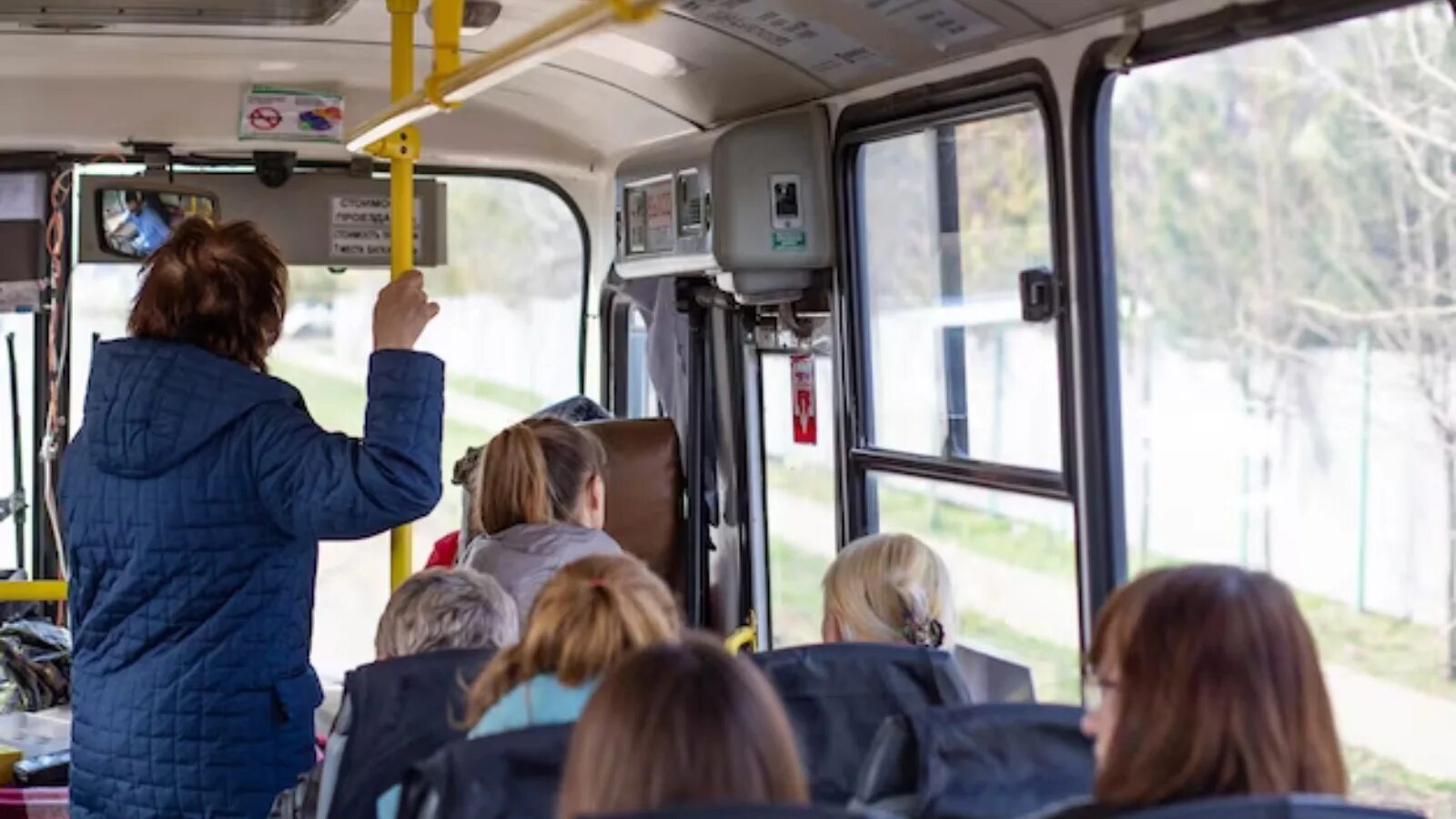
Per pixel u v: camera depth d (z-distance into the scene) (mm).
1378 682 2939
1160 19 3297
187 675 3434
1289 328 3107
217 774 3430
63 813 4301
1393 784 2908
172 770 3439
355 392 6148
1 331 5719
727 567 5555
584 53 5164
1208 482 3314
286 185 5926
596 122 5930
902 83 4285
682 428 5789
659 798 1675
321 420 6117
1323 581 3045
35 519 5785
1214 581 1874
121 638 3486
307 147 5883
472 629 3131
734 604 5512
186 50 5289
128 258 5547
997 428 3998
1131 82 3467
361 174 5984
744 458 5434
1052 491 3721
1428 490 2857
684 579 5727
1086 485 3578
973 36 3850
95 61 5383
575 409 6008
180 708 3434
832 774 2674
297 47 5273
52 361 5727
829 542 4984
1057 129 3635
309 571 3598
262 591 3463
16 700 5246
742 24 4398
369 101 5828
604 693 1747
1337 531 3021
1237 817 1631
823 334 4891
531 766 2240
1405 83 2848
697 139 4957
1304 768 1824
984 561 4102
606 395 6422
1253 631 1833
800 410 5086
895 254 4492
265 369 3604
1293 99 3068
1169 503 3432
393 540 4430
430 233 6105
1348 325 2986
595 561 2604
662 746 1685
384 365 3434
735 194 4664
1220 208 3250
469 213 6258
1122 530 3562
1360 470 2975
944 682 2719
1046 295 3705
